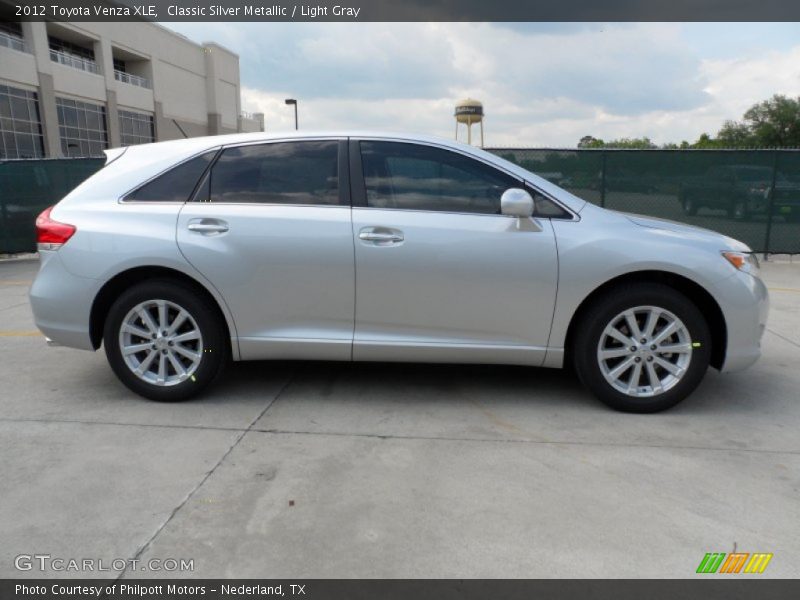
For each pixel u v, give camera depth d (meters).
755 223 10.46
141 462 3.11
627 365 3.76
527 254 3.68
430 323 3.79
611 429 3.57
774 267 10.09
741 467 3.10
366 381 4.37
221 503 2.73
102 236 3.82
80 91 44.16
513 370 4.64
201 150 3.97
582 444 3.36
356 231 3.72
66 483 2.90
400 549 2.41
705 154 10.25
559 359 3.83
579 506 2.72
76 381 4.38
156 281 3.84
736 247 3.84
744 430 3.57
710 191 10.36
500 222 3.74
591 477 2.99
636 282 3.75
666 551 2.41
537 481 2.95
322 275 3.76
